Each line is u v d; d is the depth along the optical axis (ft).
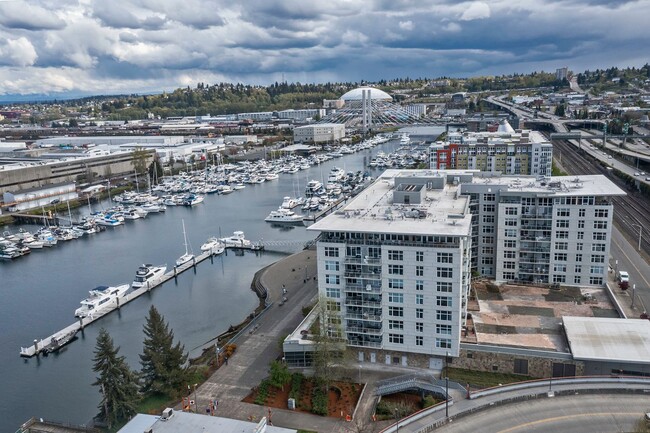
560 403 299.99
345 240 352.69
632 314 392.68
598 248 429.38
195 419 258.37
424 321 344.28
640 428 263.90
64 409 360.07
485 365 346.33
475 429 281.74
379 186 491.31
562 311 399.03
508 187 451.94
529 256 449.06
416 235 333.21
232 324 479.41
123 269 648.79
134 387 330.54
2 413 357.41
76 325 485.15
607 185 447.83
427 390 321.32
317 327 368.89
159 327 347.56
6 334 483.51
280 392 335.88
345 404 319.47
